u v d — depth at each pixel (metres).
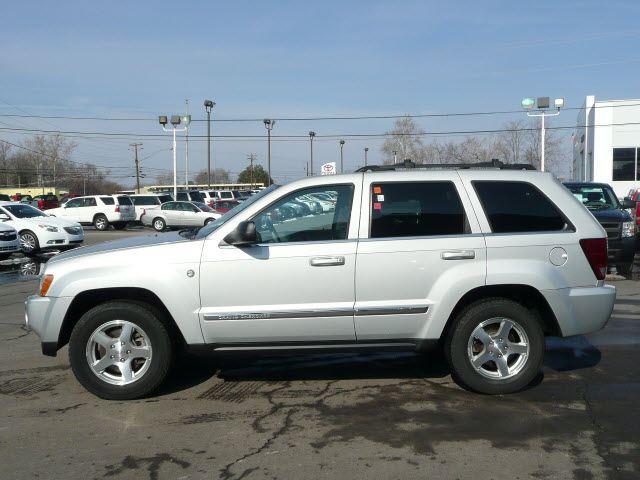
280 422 4.90
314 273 5.23
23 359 6.90
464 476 3.94
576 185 14.12
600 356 6.64
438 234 5.34
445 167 5.69
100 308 5.35
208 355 5.40
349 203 5.40
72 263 5.39
